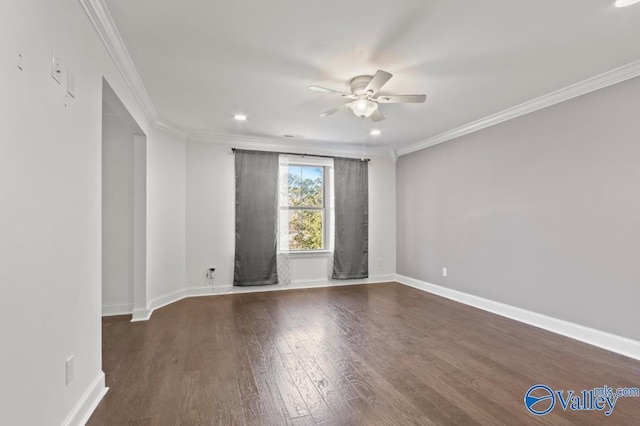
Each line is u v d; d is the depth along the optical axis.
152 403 1.98
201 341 2.98
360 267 5.56
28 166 1.25
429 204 5.04
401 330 3.29
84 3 1.74
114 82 2.37
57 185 1.48
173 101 3.36
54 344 1.45
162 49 2.35
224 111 3.67
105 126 3.73
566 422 1.82
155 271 4.00
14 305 1.16
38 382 1.32
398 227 5.83
